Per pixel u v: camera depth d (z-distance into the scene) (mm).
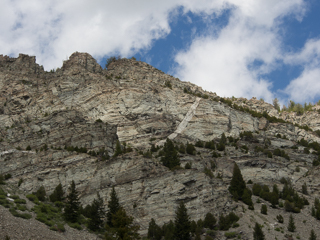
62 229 75312
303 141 152000
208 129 144375
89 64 180625
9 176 100125
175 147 126000
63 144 118500
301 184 116062
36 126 128875
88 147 118062
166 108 149875
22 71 174000
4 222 67750
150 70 186750
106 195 95250
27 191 95750
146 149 127125
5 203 77625
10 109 143875
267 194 105438
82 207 91312
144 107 144000
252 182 116688
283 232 87312
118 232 73000
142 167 100562
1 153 112125
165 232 82188
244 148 133500
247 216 92625
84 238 75500
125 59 196500
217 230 86125
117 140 119688
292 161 128875
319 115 198750
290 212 98938
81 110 144875
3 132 129000
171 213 90688
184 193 95062
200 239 78125
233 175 108188
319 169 121062
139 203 92625
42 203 86500
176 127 142250
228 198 97625
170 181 97562
